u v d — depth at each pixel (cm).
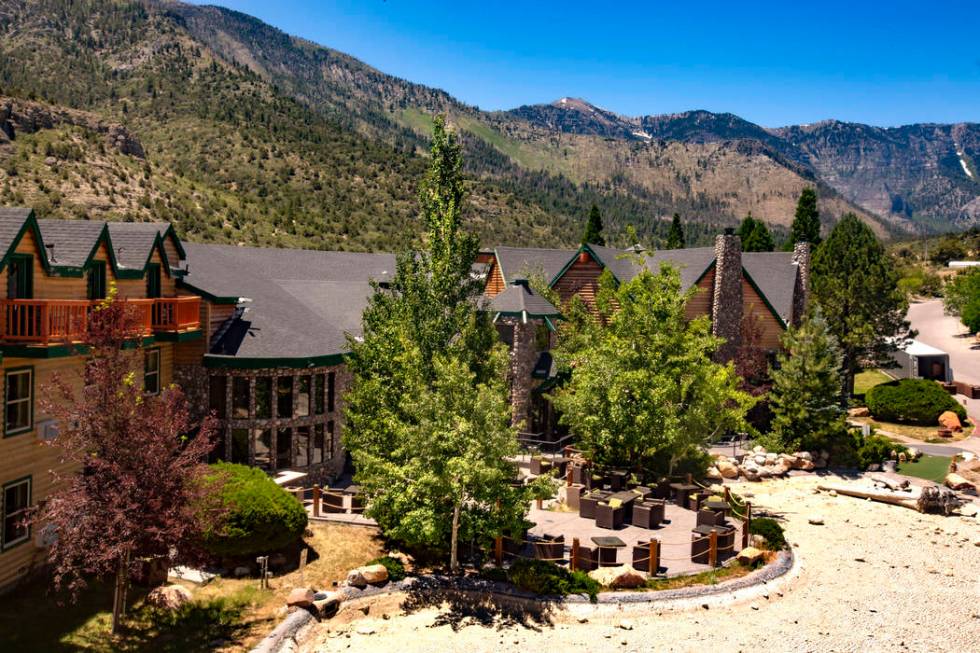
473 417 2192
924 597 2302
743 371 4378
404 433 2214
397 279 2702
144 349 2553
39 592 2019
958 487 3559
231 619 1950
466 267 2698
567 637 1980
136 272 2552
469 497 2244
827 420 3984
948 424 4722
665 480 3122
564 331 3997
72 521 1669
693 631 2027
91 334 1698
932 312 10769
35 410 2070
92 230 2352
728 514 2917
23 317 2017
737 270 4459
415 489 2188
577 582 2181
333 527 2584
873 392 5100
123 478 1642
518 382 3872
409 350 2459
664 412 3058
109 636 1825
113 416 1683
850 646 1975
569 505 2973
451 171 2712
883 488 3488
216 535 2111
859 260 5531
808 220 7762
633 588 2217
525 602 2138
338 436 3234
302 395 3067
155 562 2077
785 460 3847
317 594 2075
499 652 1889
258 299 3319
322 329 3325
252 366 2892
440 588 2195
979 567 2567
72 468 2225
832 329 5462
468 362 2561
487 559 2386
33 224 2042
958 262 16088
